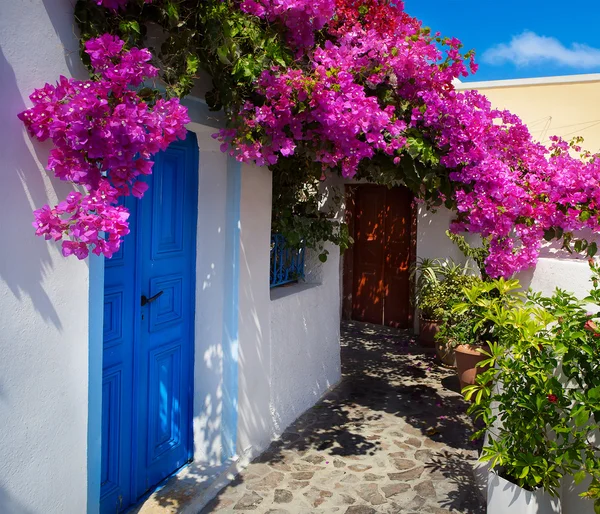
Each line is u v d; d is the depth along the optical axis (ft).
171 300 12.44
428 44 11.66
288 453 14.56
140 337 11.28
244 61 9.78
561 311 9.41
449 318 20.53
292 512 11.62
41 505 7.66
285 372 16.15
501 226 12.52
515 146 14.12
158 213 11.74
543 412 9.28
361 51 11.22
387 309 30.50
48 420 7.73
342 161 11.65
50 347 7.72
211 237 13.01
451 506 12.03
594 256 12.34
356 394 19.44
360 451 14.78
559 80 28.81
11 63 7.01
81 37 7.96
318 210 19.49
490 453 9.78
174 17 8.64
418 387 20.33
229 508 11.72
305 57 10.91
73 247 6.75
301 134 10.69
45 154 7.51
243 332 13.41
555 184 12.60
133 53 7.25
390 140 11.93
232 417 13.24
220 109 11.81
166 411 12.39
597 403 8.32
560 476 9.15
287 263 18.06
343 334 28.91
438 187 13.12
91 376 8.69
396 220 30.07
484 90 30.30
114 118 6.86
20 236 7.23
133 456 11.18
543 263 12.21
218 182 12.92
